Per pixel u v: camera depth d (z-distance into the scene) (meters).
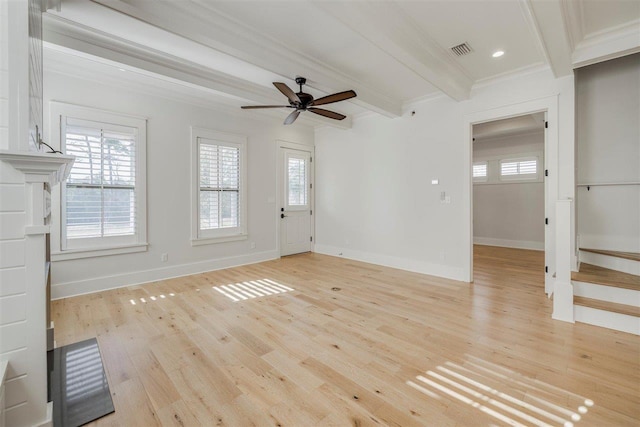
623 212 3.28
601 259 3.31
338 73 3.56
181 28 2.32
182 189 4.42
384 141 5.08
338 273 4.59
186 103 4.43
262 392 1.76
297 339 2.42
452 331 2.55
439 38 2.81
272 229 5.66
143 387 1.81
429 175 4.47
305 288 3.81
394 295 3.52
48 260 2.25
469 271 4.07
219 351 2.23
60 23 2.39
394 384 1.83
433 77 3.25
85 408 1.63
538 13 2.14
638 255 3.06
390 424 1.50
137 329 2.61
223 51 2.69
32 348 1.26
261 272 4.66
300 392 1.76
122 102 3.83
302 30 2.68
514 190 6.72
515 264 5.12
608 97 3.34
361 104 4.21
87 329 2.60
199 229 4.61
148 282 4.08
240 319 2.83
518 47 2.99
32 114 1.45
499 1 2.30
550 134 3.37
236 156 5.07
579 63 2.98
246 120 5.21
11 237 1.21
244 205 5.18
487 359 2.10
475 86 3.89
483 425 1.49
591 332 2.51
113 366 2.04
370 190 5.33
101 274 3.71
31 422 1.26
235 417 1.56
